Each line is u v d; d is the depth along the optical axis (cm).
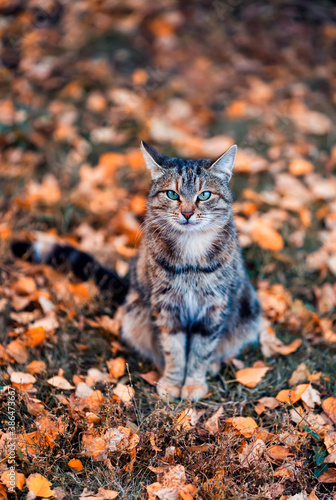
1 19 227
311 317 163
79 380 149
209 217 147
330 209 185
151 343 156
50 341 157
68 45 224
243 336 157
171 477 135
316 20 246
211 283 148
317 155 201
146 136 201
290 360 157
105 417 142
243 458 138
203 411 147
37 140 197
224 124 209
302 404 148
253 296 159
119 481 136
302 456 141
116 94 210
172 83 218
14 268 170
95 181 188
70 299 164
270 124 207
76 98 210
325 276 173
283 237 180
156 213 149
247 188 192
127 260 175
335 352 159
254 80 221
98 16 237
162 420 142
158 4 246
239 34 240
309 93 218
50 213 182
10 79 211
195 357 152
